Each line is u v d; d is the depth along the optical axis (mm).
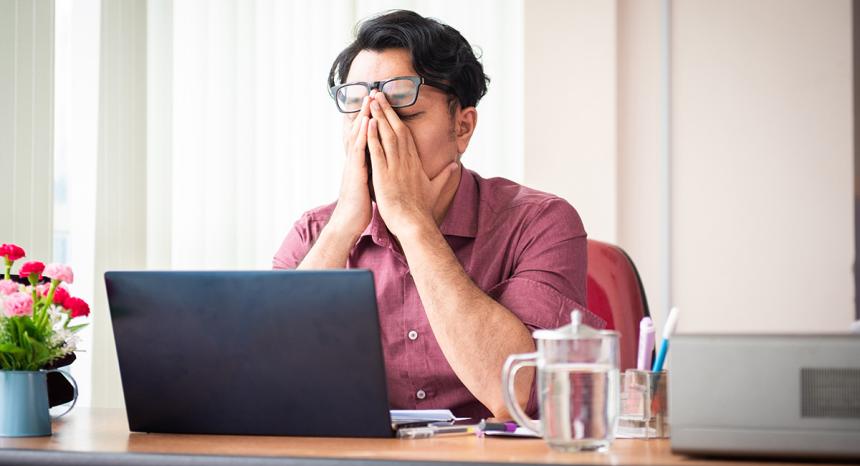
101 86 2646
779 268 2869
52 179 2471
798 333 872
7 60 2357
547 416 919
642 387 1046
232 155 2883
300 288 1004
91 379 2578
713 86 2920
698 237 2920
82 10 2586
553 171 2955
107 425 1208
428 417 1191
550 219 1524
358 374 1009
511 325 1294
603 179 2934
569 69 2957
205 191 2861
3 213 2332
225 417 1068
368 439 1021
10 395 1089
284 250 1703
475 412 1497
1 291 1158
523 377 1280
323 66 2898
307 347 1017
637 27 2982
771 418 856
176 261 2836
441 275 1323
